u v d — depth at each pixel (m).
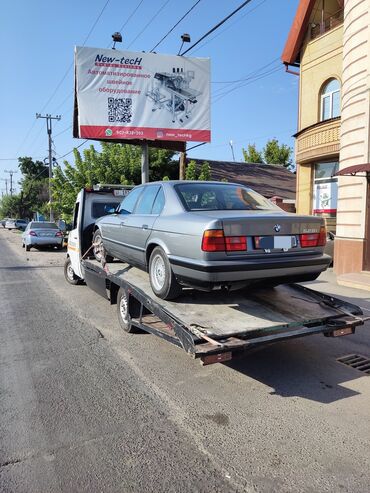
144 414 3.69
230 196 5.26
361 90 10.76
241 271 4.20
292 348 5.50
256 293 5.46
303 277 4.79
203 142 18.31
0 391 4.16
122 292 6.09
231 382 4.40
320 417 3.66
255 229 4.31
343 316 4.82
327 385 4.34
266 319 4.48
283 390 4.21
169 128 17.86
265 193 27.52
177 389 4.21
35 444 3.22
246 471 2.90
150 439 3.29
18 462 3.00
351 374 4.64
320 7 16.73
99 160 22.28
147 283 5.75
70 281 10.24
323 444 3.24
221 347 3.68
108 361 4.97
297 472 2.89
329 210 16.81
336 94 16.16
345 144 11.48
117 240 6.53
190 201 5.00
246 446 3.20
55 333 6.09
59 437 3.32
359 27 10.81
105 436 3.33
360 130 10.84
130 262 6.22
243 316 4.53
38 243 20.52
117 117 17.25
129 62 17.27
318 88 16.83
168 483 2.77
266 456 3.07
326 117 16.77
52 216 32.78
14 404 3.88
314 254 4.69
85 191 8.84
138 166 22.28
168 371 4.68
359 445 3.23
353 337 6.00
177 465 2.96
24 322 6.73
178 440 3.28
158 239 4.98
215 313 4.58
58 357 5.11
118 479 2.81
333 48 15.96
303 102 17.80
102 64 16.97
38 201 57.22
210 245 4.13
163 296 4.92
